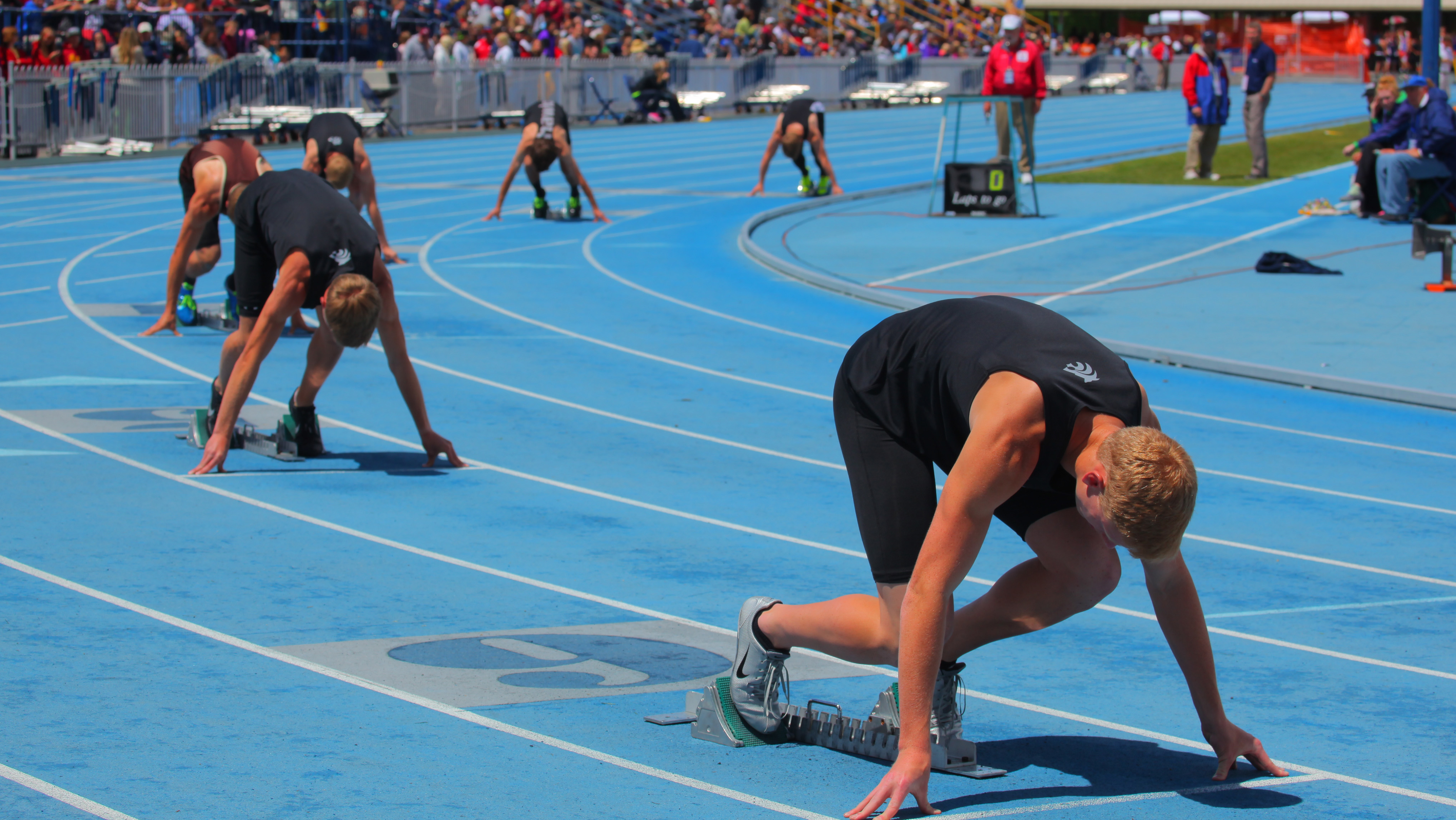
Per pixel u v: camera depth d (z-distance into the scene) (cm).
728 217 2336
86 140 3000
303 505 803
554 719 500
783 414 1090
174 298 1325
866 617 441
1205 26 7438
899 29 5966
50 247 1908
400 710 504
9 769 441
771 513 820
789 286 1709
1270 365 1227
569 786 440
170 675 534
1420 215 2086
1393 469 948
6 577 656
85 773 439
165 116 3145
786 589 674
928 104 5466
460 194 2608
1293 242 1925
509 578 682
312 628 598
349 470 892
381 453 940
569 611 634
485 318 1480
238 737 474
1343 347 1298
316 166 1614
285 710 500
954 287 1620
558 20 4559
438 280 1722
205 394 1100
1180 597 443
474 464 918
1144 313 1466
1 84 2844
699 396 1146
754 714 477
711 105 4753
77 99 2973
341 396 1112
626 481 886
